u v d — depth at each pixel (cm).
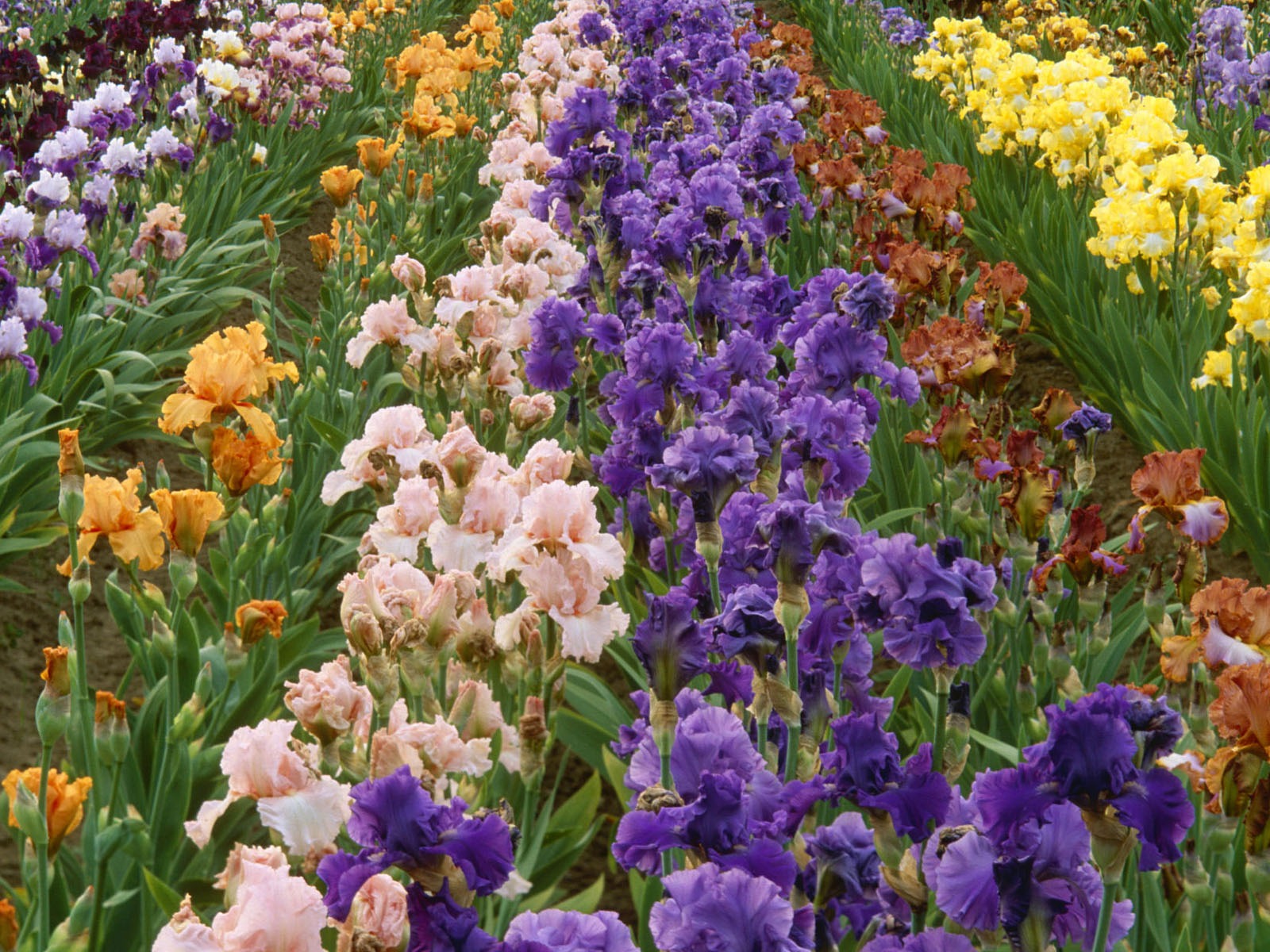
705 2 1146
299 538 509
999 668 384
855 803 227
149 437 616
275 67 1055
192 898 296
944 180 705
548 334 480
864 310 390
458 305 481
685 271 491
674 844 204
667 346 407
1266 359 581
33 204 618
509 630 291
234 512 398
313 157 1076
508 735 284
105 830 282
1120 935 209
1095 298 720
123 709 287
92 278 693
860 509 495
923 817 221
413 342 483
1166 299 703
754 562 325
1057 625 336
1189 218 643
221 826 319
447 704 296
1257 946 265
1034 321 780
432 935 188
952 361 446
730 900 175
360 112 1232
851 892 225
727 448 292
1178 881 270
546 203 611
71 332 618
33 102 807
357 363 486
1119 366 631
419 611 270
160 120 902
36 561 543
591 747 379
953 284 585
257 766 244
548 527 289
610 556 292
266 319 639
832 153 926
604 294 532
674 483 291
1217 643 283
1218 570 545
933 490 482
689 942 176
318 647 442
